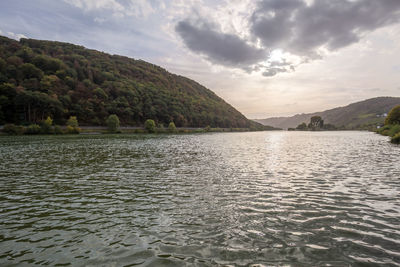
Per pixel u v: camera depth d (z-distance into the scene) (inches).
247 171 730.2
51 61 5846.5
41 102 3722.9
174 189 520.4
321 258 241.3
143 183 577.3
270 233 300.2
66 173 701.3
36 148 1461.6
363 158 1003.9
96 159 1002.7
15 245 275.4
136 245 272.4
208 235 295.6
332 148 1520.7
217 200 439.2
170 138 2940.5
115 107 5177.2
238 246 267.1
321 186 538.0
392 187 524.4
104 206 411.8
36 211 390.3
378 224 326.6
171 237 291.4
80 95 5206.7
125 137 3009.4
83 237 295.1
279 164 866.1
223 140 2642.7
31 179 623.8
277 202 425.4
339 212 373.4
